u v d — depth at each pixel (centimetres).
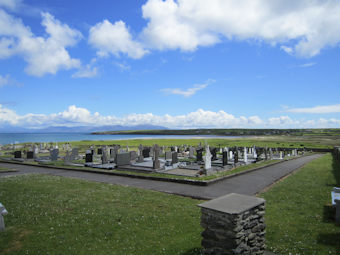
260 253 566
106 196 1196
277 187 1419
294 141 7938
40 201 1086
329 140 8375
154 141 7856
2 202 1066
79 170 2144
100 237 729
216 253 518
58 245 677
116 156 2273
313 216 877
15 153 3014
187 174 1844
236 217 492
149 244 687
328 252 611
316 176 1778
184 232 767
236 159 2519
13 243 684
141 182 1622
